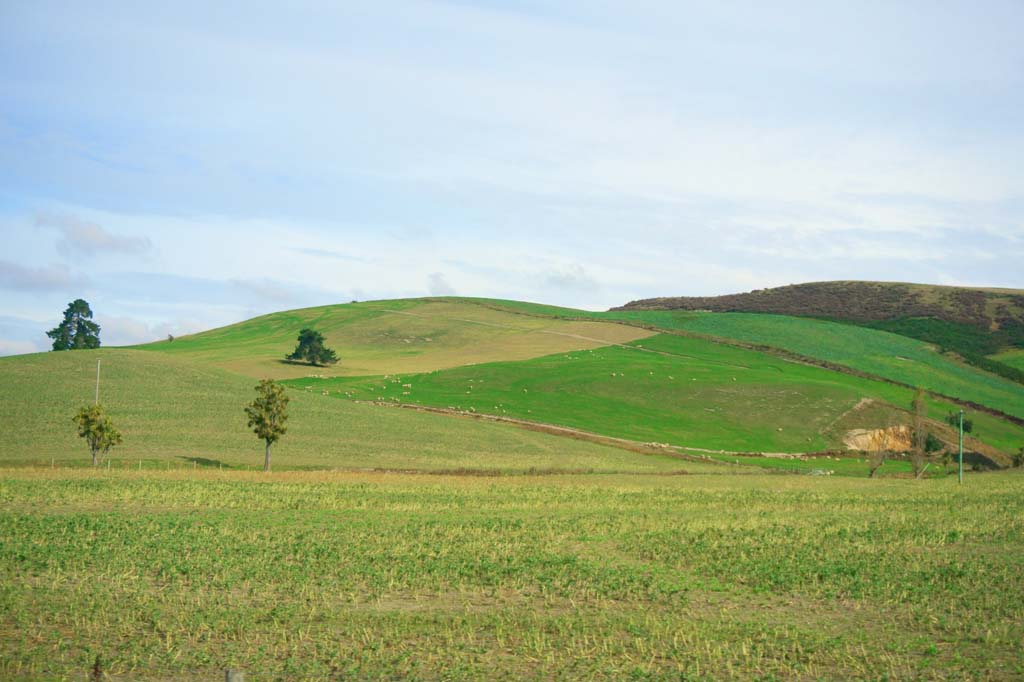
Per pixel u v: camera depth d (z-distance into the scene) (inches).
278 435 2785.4
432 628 931.3
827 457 3959.2
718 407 4495.6
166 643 855.7
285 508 1866.4
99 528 1478.8
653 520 1800.0
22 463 2628.0
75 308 5969.5
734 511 2009.1
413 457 3075.8
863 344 6427.2
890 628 961.5
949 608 1046.4
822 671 808.9
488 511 1924.2
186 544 1357.0
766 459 3718.0
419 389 4670.3
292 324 7696.9
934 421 4503.0
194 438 3147.1
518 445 3440.0
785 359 5841.5
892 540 1551.4
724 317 7313.0
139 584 1096.2
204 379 4116.6
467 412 4097.0
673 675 789.2
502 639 895.1
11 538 1357.0
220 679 763.4
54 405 3412.9
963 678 788.0
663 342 6289.4
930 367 5890.8
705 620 992.2
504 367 5270.7
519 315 7514.8
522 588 1136.8
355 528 1574.8
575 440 3676.2
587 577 1205.1
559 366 5305.1
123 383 3863.2
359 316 7701.8
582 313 7706.7
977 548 1478.8
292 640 877.8
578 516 1852.9
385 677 776.3
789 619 1001.5
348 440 3289.9
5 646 834.8
